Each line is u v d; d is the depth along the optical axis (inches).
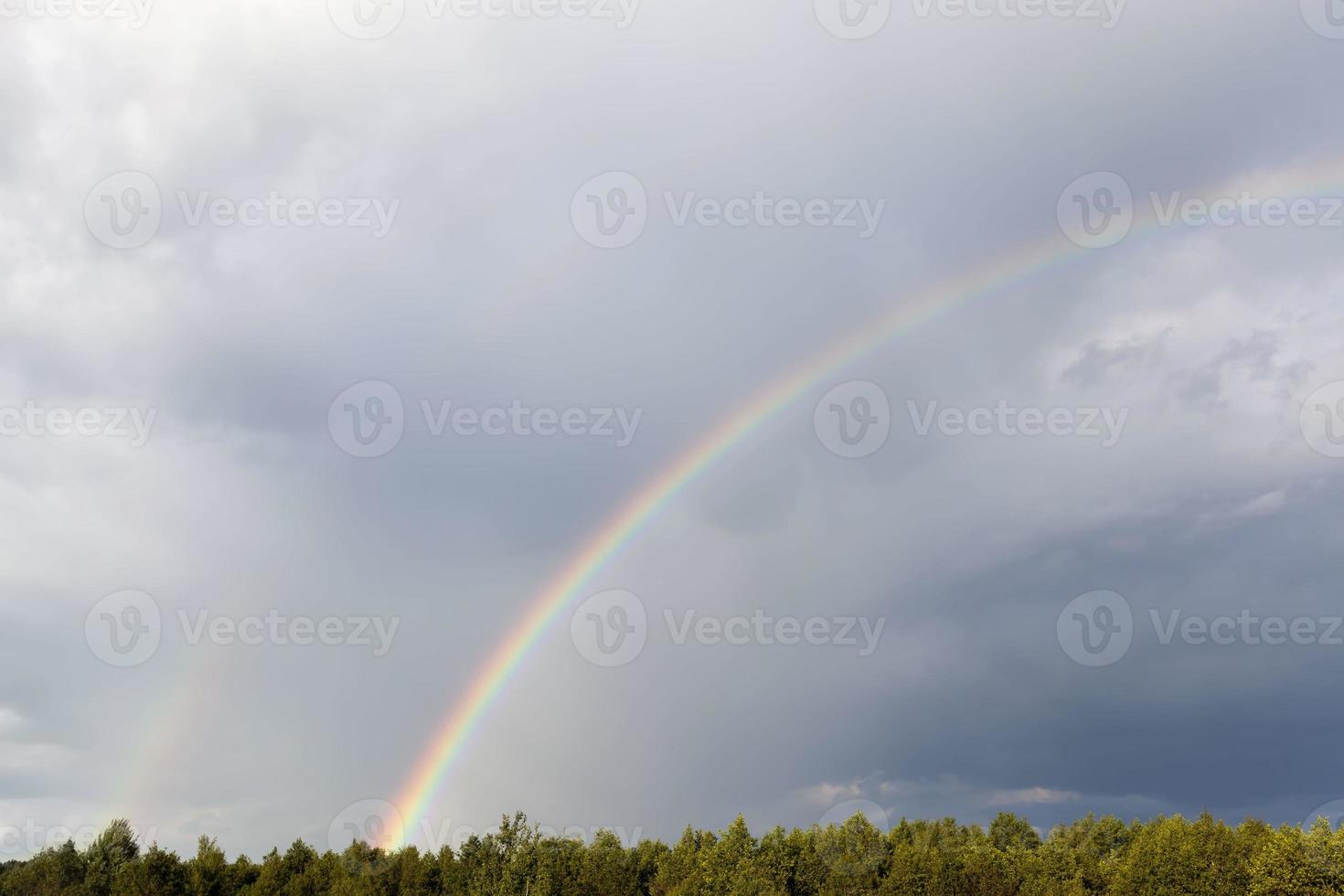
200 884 2496.3
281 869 2568.9
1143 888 2728.8
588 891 2436.0
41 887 2420.0
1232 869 2645.2
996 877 2625.5
